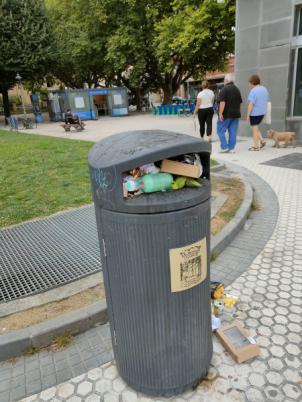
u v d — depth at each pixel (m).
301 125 9.41
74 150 9.70
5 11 21.03
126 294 1.76
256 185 6.02
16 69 22.12
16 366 2.27
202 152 1.76
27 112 44.81
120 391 2.03
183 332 1.82
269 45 9.47
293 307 2.74
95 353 2.34
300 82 9.30
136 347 1.86
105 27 27.75
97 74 33.19
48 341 2.42
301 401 1.92
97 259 3.46
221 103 8.23
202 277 1.79
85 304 2.69
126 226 1.61
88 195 5.50
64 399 2.00
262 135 10.48
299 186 5.84
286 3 8.80
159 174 1.67
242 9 9.89
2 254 3.65
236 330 2.40
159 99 50.06
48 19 23.81
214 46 21.12
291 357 2.23
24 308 2.66
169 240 1.62
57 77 33.81
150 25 25.12
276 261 3.47
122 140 1.79
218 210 4.46
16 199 5.44
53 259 3.50
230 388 2.01
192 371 1.95
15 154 9.34
